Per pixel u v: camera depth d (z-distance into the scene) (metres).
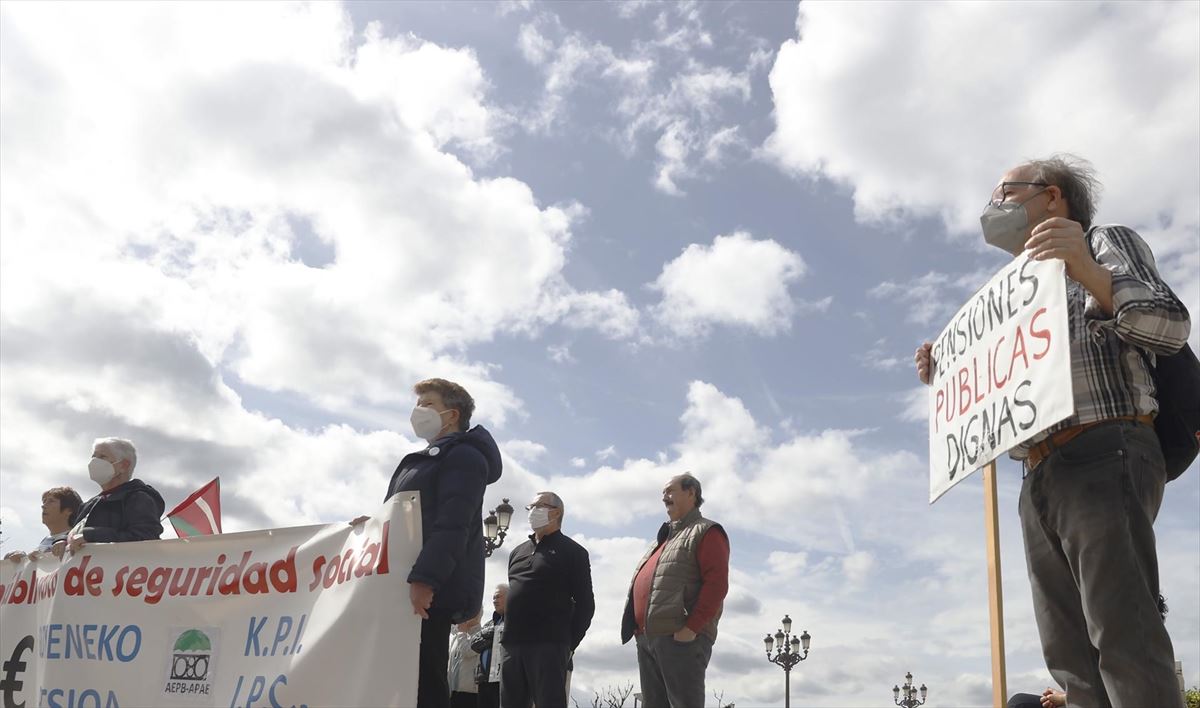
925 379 4.02
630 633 6.79
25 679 5.78
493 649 8.91
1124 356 2.93
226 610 4.99
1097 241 3.03
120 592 5.43
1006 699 3.28
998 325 3.31
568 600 6.50
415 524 4.53
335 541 4.77
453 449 4.76
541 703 6.31
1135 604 2.73
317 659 4.48
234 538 5.15
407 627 4.33
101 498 6.43
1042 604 3.12
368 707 4.26
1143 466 2.86
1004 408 3.18
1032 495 3.07
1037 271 3.10
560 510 6.73
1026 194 3.27
